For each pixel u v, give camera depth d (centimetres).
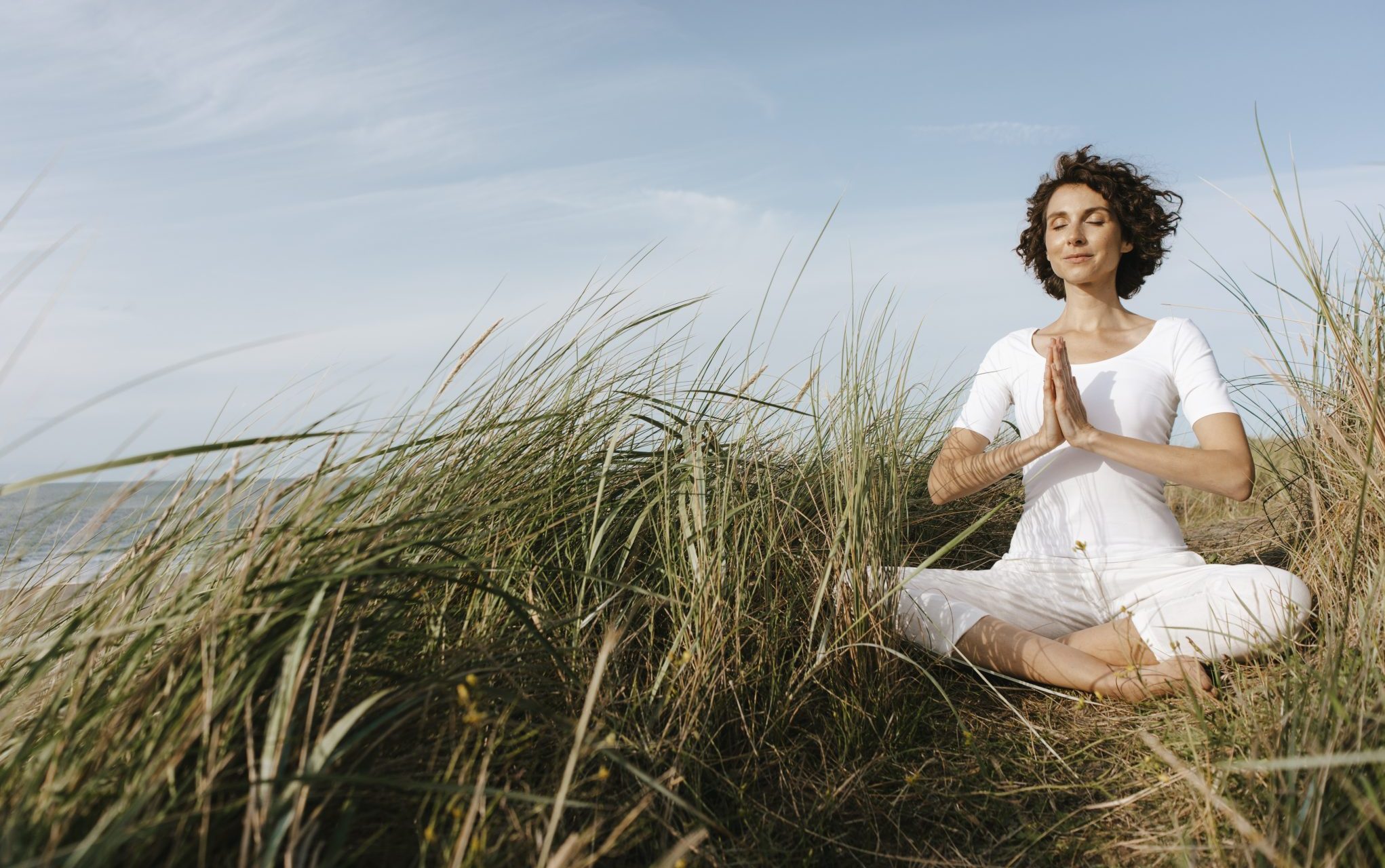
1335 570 243
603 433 262
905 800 183
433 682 149
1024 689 242
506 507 218
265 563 150
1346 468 255
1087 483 262
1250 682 217
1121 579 252
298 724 135
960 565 352
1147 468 241
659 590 228
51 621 177
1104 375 265
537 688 178
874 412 258
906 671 232
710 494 238
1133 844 159
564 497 245
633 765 168
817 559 241
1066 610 258
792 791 181
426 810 139
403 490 196
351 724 125
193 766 126
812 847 163
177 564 173
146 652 138
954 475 274
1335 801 138
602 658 134
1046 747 200
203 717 124
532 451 243
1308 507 295
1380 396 239
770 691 208
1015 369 286
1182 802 169
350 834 132
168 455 140
